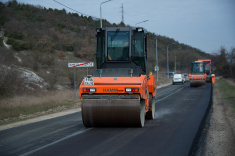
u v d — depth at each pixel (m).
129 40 13.23
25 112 19.92
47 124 13.88
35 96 28.83
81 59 66.69
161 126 12.58
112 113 11.53
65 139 10.02
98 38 13.70
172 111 18.41
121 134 10.76
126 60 13.23
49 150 8.48
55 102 25.22
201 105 21.81
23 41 64.56
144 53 13.59
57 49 73.25
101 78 12.07
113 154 7.94
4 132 11.96
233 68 83.38
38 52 46.56
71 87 39.06
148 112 14.58
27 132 11.70
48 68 43.47
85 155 7.86
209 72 64.06
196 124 13.07
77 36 92.94
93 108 11.60
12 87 28.58
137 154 7.94
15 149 8.71
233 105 21.03
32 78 35.22
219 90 39.16
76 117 16.41
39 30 84.88
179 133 10.93
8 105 22.02
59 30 95.88
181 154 7.96
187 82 75.38
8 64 32.09
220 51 86.00
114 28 13.37
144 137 10.19
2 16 83.19
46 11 115.06
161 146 8.84
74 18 121.25
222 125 12.74
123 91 11.37
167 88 49.31
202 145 9.05
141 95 11.38
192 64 52.06
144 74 13.74
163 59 124.75
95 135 10.64
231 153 8.12
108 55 13.34
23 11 100.25
